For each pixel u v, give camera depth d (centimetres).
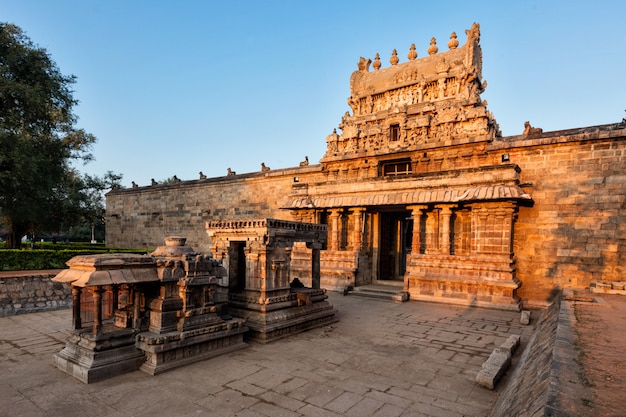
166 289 952
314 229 1508
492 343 1180
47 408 700
